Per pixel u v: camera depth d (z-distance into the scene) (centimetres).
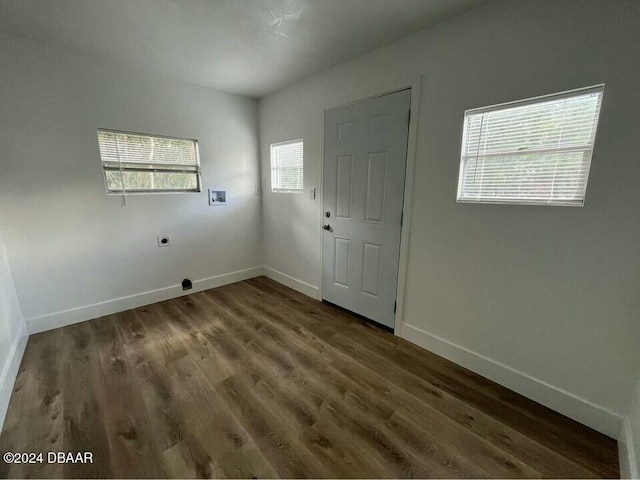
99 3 165
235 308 290
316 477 124
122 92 254
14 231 218
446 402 167
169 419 152
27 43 209
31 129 217
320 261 302
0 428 143
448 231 196
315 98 277
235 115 334
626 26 125
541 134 155
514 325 173
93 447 136
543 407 164
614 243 136
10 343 185
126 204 270
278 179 349
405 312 232
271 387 177
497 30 161
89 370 191
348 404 165
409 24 186
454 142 186
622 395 141
